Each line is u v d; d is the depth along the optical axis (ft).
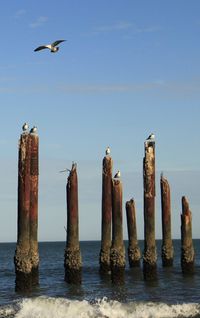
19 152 107.65
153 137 123.24
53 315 100.27
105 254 141.79
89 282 139.54
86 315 100.22
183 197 146.92
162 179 153.38
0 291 125.59
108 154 136.15
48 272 194.59
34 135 111.45
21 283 109.81
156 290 125.18
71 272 119.65
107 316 99.91
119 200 123.03
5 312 101.65
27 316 99.91
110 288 124.88
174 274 155.84
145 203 124.36
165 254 161.89
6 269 231.71
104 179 137.49
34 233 113.60
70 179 117.19
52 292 119.96
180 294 121.60
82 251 472.03
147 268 126.93
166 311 102.83
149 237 125.49
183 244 146.51
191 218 145.79
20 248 109.09
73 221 118.42
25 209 107.65
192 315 101.14
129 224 159.84
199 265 214.07
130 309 103.24
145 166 122.93
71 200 117.60
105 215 139.54
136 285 130.93
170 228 158.92
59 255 389.19
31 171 111.45
